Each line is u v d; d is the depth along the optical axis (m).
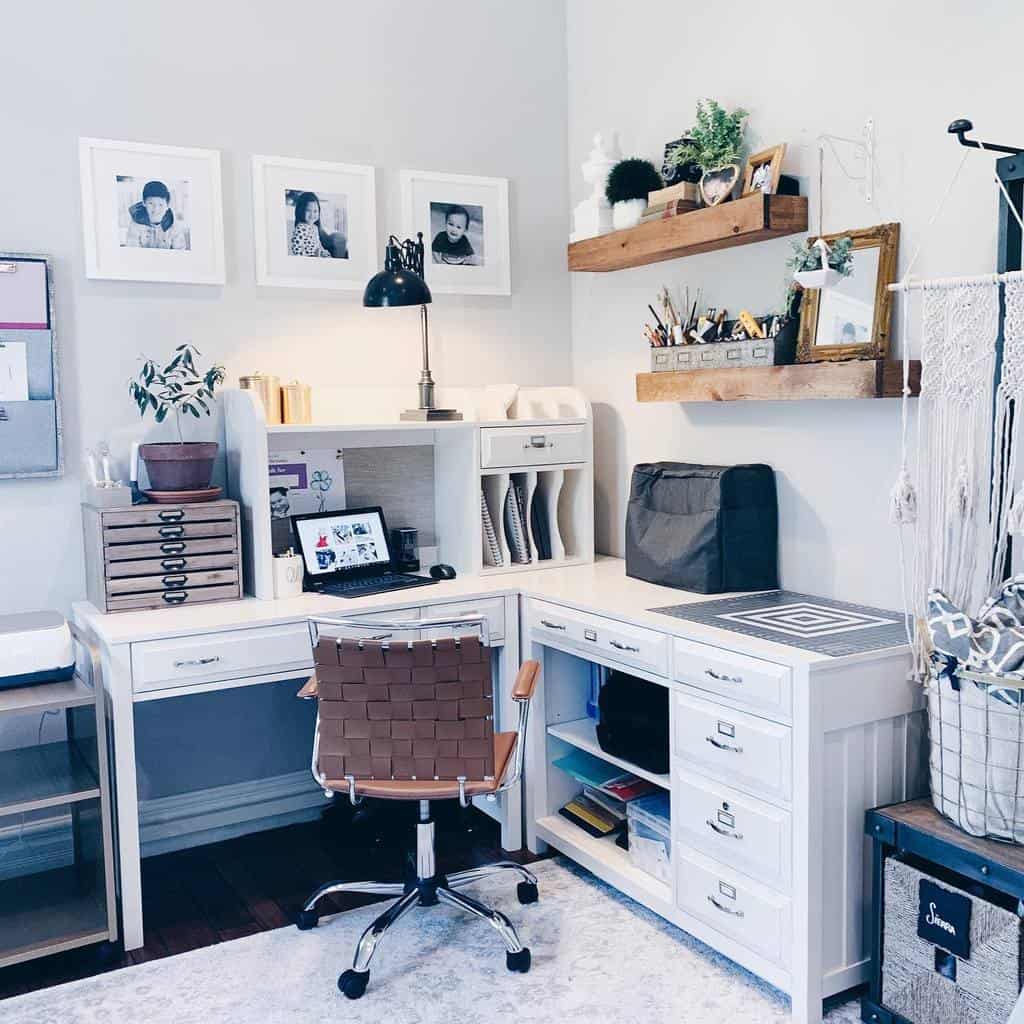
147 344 3.08
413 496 3.48
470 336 3.60
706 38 3.08
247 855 3.14
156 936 2.64
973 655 2.01
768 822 2.24
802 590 2.88
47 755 2.77
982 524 2.29
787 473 2.89
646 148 3.38
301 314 3.30
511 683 3.08
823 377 2.48
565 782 3.14
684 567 2.93
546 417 3.52
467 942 2.57
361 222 3.36
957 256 2.38
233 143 3.16
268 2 3.19
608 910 2.73
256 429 2.88
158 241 3.06
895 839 2.13
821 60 2.70
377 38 3.37
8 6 2.84
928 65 2.43
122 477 3.06
